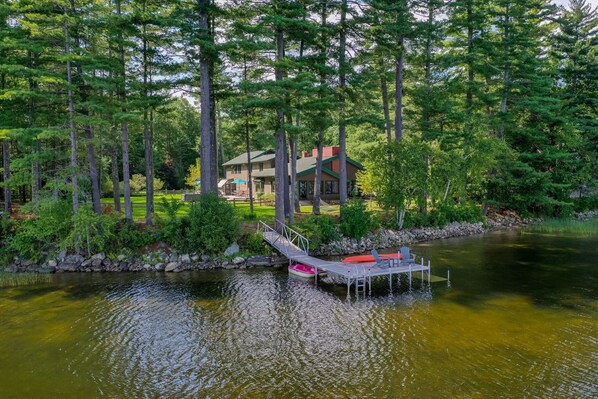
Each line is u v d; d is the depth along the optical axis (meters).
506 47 33.72
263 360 10.99
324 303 15.65
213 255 22.03
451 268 20.81
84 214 20.61
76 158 20.73
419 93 31.20
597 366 10.37
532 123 38.19
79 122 19.72
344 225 26.17
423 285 17.91
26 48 18.69
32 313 14.66
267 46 21.08
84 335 12.73
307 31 24.20
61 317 14.26
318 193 29.72
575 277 18.92
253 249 22.98
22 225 22.12
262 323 13.62
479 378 9.82
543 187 36.28
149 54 22.52
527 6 32.66
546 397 8.99
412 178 28.08
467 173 32.91
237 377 10.09
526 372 10.09
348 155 56.38
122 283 18.55
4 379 10.09
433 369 10.30
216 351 11.58
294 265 20.52
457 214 33.16
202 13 22.03
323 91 22.95
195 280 19.03
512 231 32.88
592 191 42.03
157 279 19.23
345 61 26.77
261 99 22.02
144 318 14.14
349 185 47.00
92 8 20.08
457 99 35.72
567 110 38.12
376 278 19.25
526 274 19.52
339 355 11.20
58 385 9.79
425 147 29.23
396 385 9.56
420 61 32.16
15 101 21.86
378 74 28.23
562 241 28.23
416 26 27.62
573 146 38.41
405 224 29.83
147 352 11.55
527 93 36.34
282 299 16.16
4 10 19.56
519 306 14.98
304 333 12.75
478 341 11.92
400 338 12.23
